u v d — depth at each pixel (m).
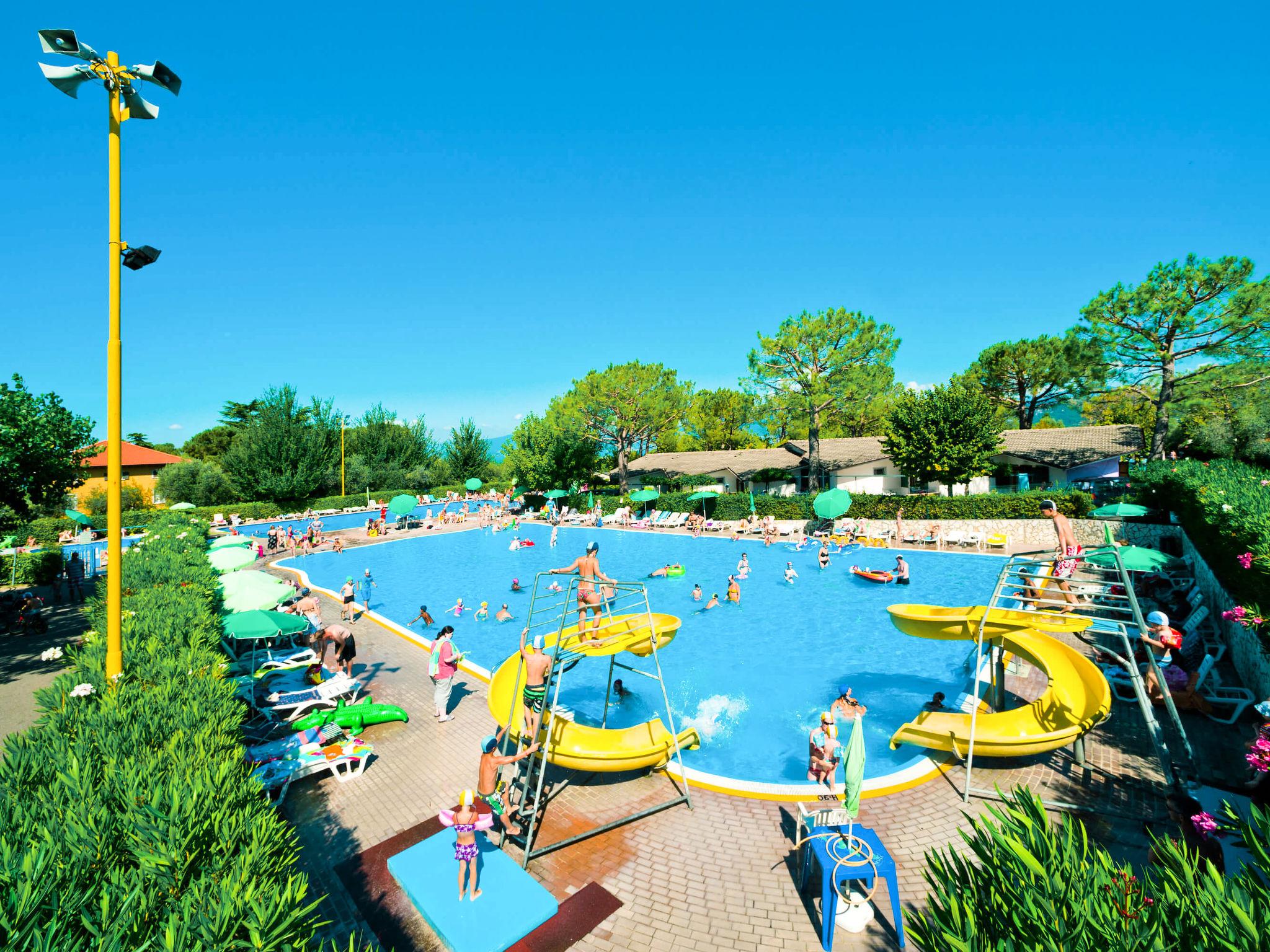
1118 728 10.54
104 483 53.50
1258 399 29.33
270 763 9.66
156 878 4.25
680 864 7.57
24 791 5.38
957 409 33.19
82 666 8.79
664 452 65.62
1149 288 29.23
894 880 6.29
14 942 3.45
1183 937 2.78
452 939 6.26
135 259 8.16
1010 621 9.96
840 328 39.62
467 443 73.75
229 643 16.02
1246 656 11.47
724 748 12.02
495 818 8.54
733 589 23.70
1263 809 3.45
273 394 56.38
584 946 6.31
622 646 9.55
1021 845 3.31
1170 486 21.16
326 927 6.72
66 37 7.62
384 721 12.16
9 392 18.66
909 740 9.94
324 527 51.50
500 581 30.22
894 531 34.25
